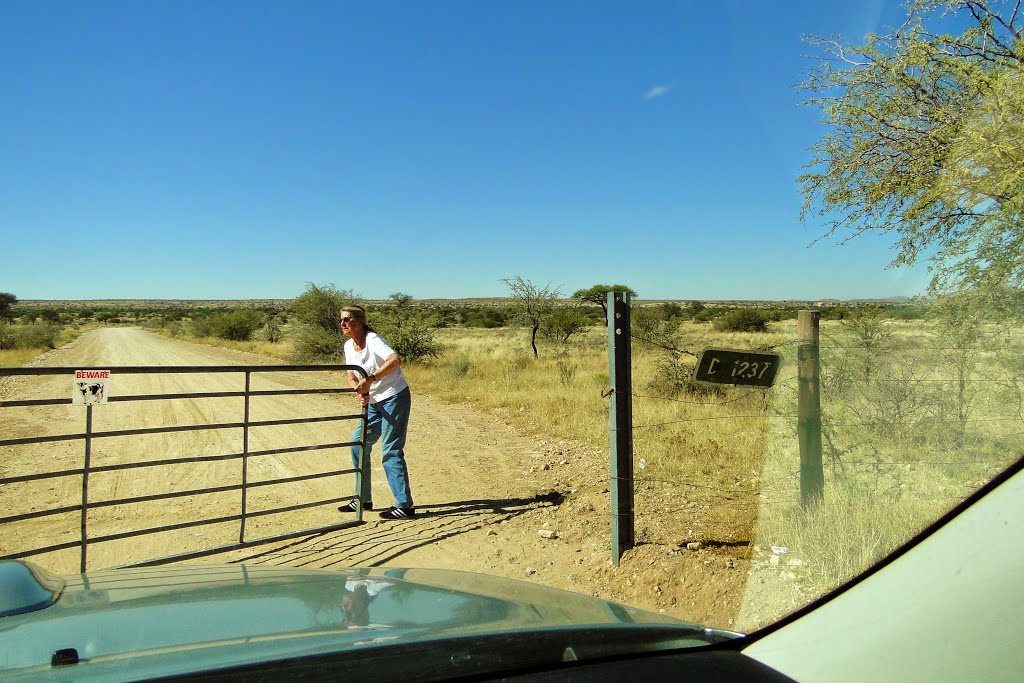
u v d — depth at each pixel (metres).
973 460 5.33
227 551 5.66
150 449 10.16
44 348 41.03
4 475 8.48
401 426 6.70
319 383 20.64
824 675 2.75
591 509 6.65
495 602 2.38
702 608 4.20
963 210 6.69
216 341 49.56
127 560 5.49
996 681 2.51
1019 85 5.84
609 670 1.93
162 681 1.58
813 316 4.98
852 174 7.09
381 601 2.33
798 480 6.38
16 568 2.44
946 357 6.54
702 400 11.40
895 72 6.50
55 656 1.71
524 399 14.12
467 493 7.58
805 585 4.09
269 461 9.45
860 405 6.79
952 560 2.81
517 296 28.48
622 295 5.09
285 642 1.84
